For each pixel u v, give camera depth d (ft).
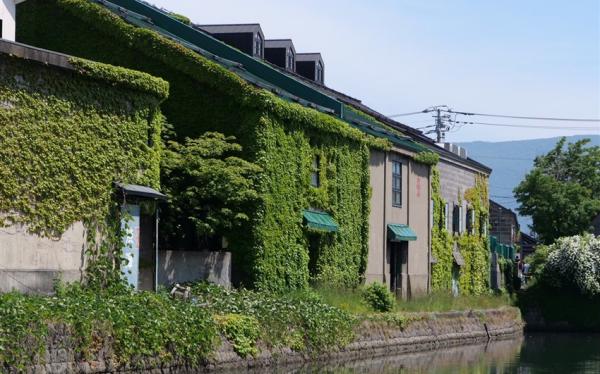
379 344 98.37
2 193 65.77
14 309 53.57
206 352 67.67
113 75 75.41
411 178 141.69
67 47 103.60
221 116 98.12
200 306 73.10
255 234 94.89
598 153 242.58
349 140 118.52
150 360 61.67
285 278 100.01
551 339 148.66
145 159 80.12
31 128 68.39
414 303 118.01
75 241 72.13
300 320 82.94
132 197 77.87
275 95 102.94
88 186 73.46
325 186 111.65
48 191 69.72
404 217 138.82
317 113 108.47
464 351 112.16
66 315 56.18
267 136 97.09
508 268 212.02
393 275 136.05
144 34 100.78
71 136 71.97
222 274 91.25
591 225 226.58
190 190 89.10
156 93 80.48
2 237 65.72
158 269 82.99
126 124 77.82
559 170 243.40
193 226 93.25
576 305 179.52
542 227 228.02
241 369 71.46
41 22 104.78
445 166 160.04
